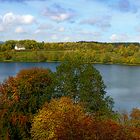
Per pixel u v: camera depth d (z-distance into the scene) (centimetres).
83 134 2038
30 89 3678
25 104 3544
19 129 3344
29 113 3469
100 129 2070
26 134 3362
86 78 3647
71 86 3656
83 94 3597
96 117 3011
